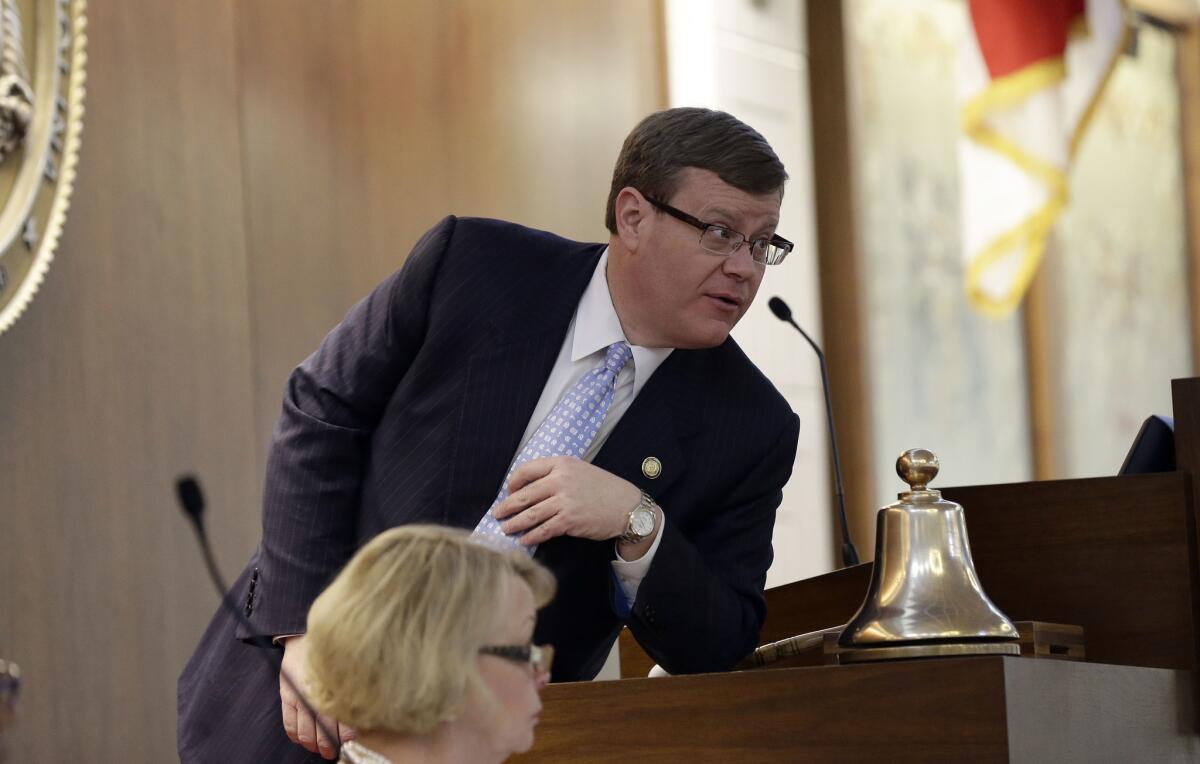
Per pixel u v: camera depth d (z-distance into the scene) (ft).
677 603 24.30
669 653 24.93
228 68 47.52
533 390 25.44
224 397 46.01
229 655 25.91
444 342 25.52
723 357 27.07
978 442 79.05
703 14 64.23
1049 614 25.32
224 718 25.29
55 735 40.01
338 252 50.34
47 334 41.04
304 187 49.55
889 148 75.56
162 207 44.83
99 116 43.21
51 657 40.27
